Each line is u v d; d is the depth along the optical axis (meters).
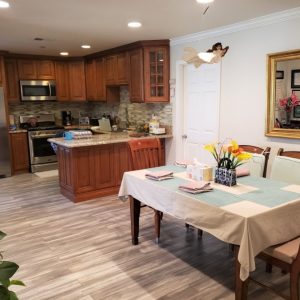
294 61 3.39
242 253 1.87
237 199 2.21
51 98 6.74
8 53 6.07
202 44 4.44
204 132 4.66
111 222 3.73
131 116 6.23
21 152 6.32
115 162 4.78
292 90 3.43
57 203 4.44
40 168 6.49
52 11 3.30
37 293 2.36
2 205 4.38
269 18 3.53
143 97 5.12
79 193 4.49
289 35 3.41
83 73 6.80
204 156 4.71
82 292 2.37
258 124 3.84
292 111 3.46
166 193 2.50
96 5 3.11
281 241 2.06
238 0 2.97
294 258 1.90
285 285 2.43
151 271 2.66
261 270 2.65
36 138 6.38
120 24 3.89
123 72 5.57
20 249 3.07
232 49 4.04
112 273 2.63
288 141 3.56
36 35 4.50
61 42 5.06
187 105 4.95
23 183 5.57
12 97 6.30
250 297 2.28
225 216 2.00
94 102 7.55
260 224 1.92
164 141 5.37
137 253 2.97
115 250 3.03
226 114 4.25
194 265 2.75
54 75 6.73
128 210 4.13
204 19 3.68
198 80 4.66
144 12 3.37
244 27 3.84
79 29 4.15
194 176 2.77
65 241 3.23
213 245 3.12
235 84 4.07
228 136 4.25
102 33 4.40
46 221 3.78
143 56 5.02
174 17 3.57
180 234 3.38
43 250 3.04
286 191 2.39
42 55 6.49
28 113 6.93
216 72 4.32
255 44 3.76
